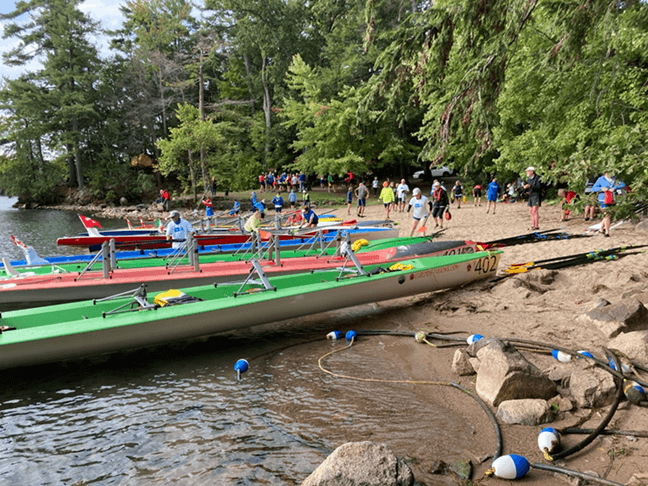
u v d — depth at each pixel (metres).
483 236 12.66
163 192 30.31
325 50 34.81
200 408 4.34
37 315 5.85
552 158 12.98
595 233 11.03
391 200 18.56
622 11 4.64
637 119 11.08
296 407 4.25
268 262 8.73
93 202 39.12
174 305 5.85
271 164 38.03
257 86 40.75
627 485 2.85
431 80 5.25
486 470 3.18
